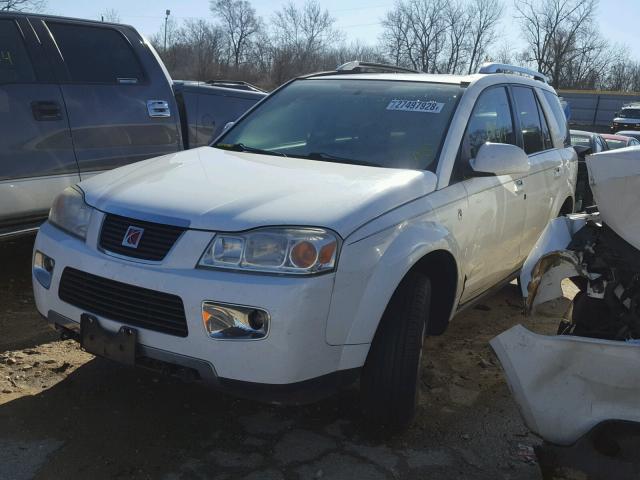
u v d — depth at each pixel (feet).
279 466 9.82
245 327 8.82
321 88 14.87
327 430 10.96
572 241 9.23
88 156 16.92
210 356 8.93
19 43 16.02
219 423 10.94
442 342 15.34
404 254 9.96
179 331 9.11
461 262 11.91
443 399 12.44
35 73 16.07
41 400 11.22
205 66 198.08
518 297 19.24
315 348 9.04
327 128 13.43
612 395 8.14
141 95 18.38
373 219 9.77
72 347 13.47
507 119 15.07
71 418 10.73
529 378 8.52
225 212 9.41
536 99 17.26
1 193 15.10
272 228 9.11
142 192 10.30
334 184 10.52
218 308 8.86
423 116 12.98
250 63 208.74
